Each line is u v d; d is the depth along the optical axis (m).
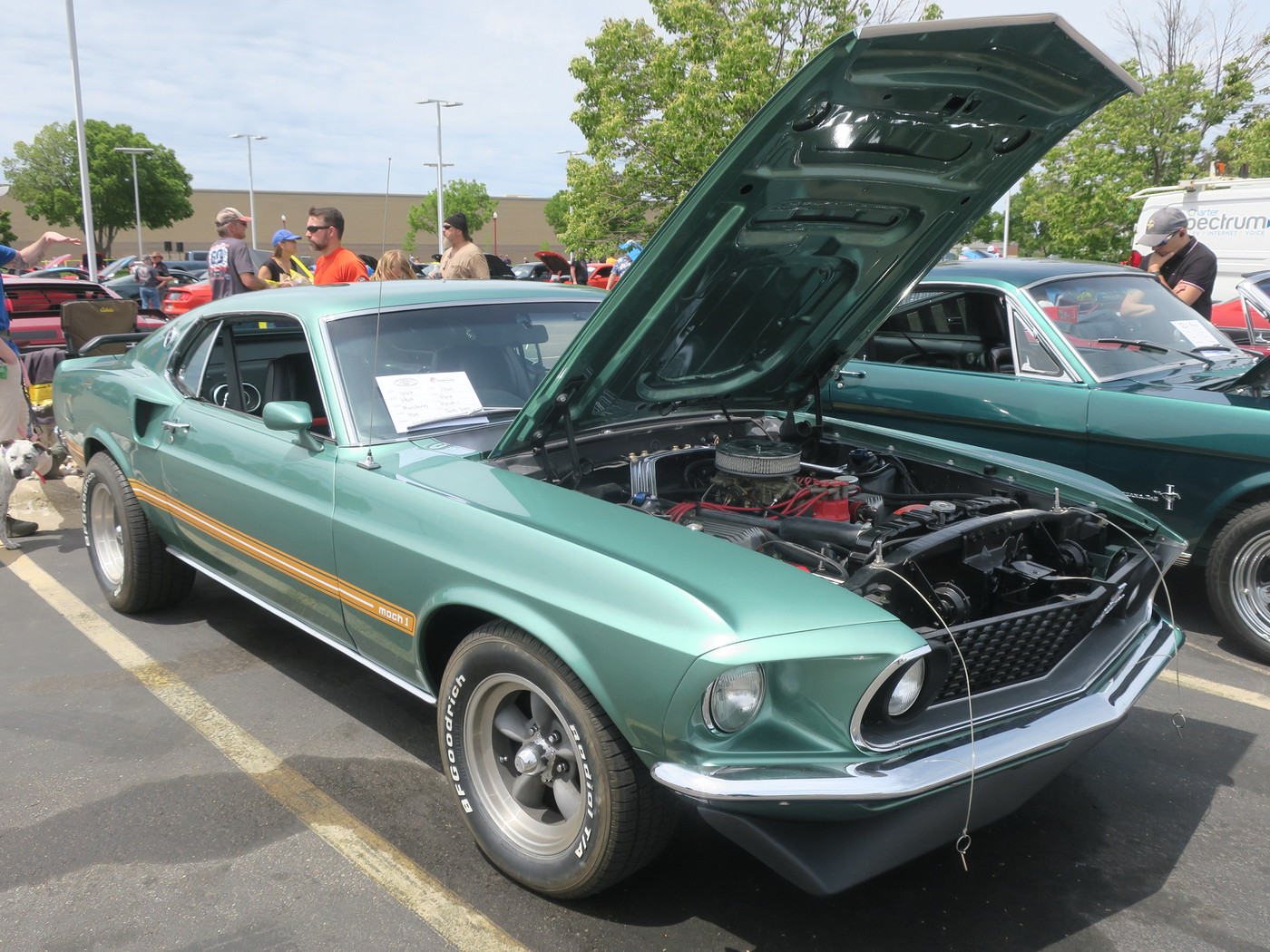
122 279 22.50
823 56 2.09
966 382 5.06
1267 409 4.05
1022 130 2.64
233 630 4.40
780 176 2.49
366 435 2.99
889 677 1.99
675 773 2.03
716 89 16.36
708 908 2.48
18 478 5.71
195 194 69.06
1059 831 2.85
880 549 2.50
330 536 2.93
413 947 2.34
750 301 3.04
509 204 70.69
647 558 2.26
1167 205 11.41
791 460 3.01
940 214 2.97
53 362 7.76
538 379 3.46
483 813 2.61
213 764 3.21
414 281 3.77
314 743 3.36
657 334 2.93
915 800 2.04
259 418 3.45
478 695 2.55
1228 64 24.27
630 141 18.28
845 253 3.01
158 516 4.04
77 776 3.13
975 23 2.08
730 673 1.98
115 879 2.59
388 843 2.77
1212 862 2.69
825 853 2.00
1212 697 3.75
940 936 2.38
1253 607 4.07
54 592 4.94
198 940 2.35
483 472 2.78
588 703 2.24
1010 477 3.28
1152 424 4.32
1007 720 2.24
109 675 3.92
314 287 3.64
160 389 4.01
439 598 2.55
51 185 57.31
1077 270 5.32
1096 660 2.53
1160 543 2.92
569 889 2.39
